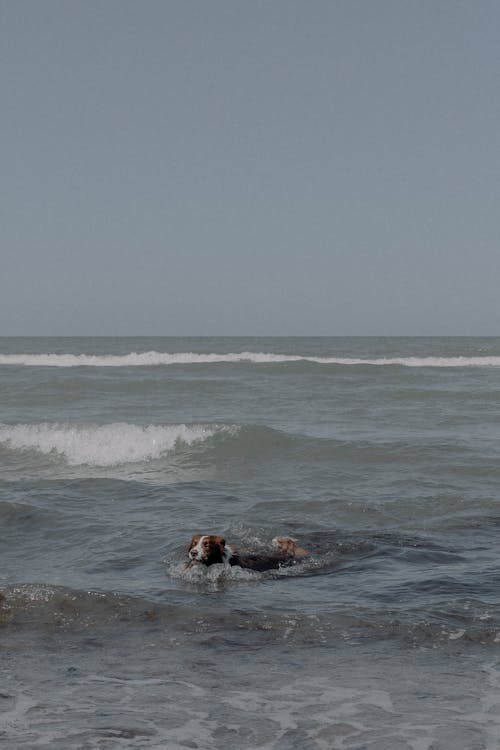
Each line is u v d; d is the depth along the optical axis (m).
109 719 4.58
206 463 15.23
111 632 6.20
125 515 10.62
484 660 5.53
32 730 4.42
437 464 14.34
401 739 4.29
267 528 9.77
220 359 49.75
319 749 4.18
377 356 59.53
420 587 7.35
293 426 19.95
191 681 5.18
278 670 5.38
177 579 7.73
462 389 29.28
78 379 31.00
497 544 9.04
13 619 6.50
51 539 9.41
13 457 16.05
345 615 6.48
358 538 9.30
